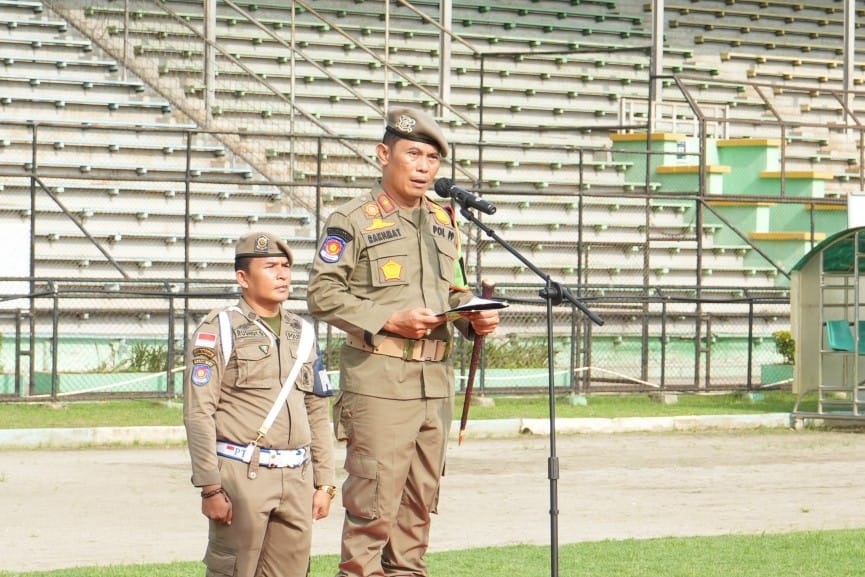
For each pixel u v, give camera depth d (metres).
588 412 44.75
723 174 64.19
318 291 15.51
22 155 52.12
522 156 63.81
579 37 73.94
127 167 52.94
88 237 45.25
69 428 36.88
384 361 15.45
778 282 60.50
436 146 15.70
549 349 15.97
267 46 64.38
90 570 20.33
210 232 52.41
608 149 50.00
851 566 21.23
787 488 31.12
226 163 55.44
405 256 15.60
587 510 27.64
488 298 15.94
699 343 50.12
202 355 14.78
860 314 44.72
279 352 15.08
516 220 57.81
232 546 14.90
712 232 61.91
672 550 22.52
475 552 22.12
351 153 57.84
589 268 57.03
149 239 50.91
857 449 38.81
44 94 54.50
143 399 43.34
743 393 50.62
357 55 66.56
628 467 34.41
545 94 68.88
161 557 22.12
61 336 47.72
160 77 57.09
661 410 45.97
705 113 73.19
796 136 73.69
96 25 57.84
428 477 15.97
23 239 44.81
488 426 41.03
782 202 54.03
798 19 80.19
